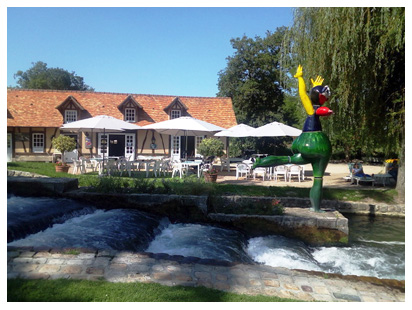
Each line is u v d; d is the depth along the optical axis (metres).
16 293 3.48
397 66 10.49
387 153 11.91
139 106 21.98
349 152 26.62
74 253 4.71
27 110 21.48
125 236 6.04
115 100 23.53
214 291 3.89
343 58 9.81
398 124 10.28
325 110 7.56
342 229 7.51
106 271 4.23
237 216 7.95
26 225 5.91
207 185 9.38
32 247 4.80
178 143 22.06
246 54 32.50
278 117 31.25
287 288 4.23
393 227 8.85
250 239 7.48
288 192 10.66
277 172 14.31
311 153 7.77
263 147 28.27
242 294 3.89
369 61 9.94
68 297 3.48
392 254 6.79
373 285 4.57
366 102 10.80
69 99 21.28
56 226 6.57
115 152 21.86
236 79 33.53
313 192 8.25
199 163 14.22
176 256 4.95
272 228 7.75
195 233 7.11
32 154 21.02
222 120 23.27
